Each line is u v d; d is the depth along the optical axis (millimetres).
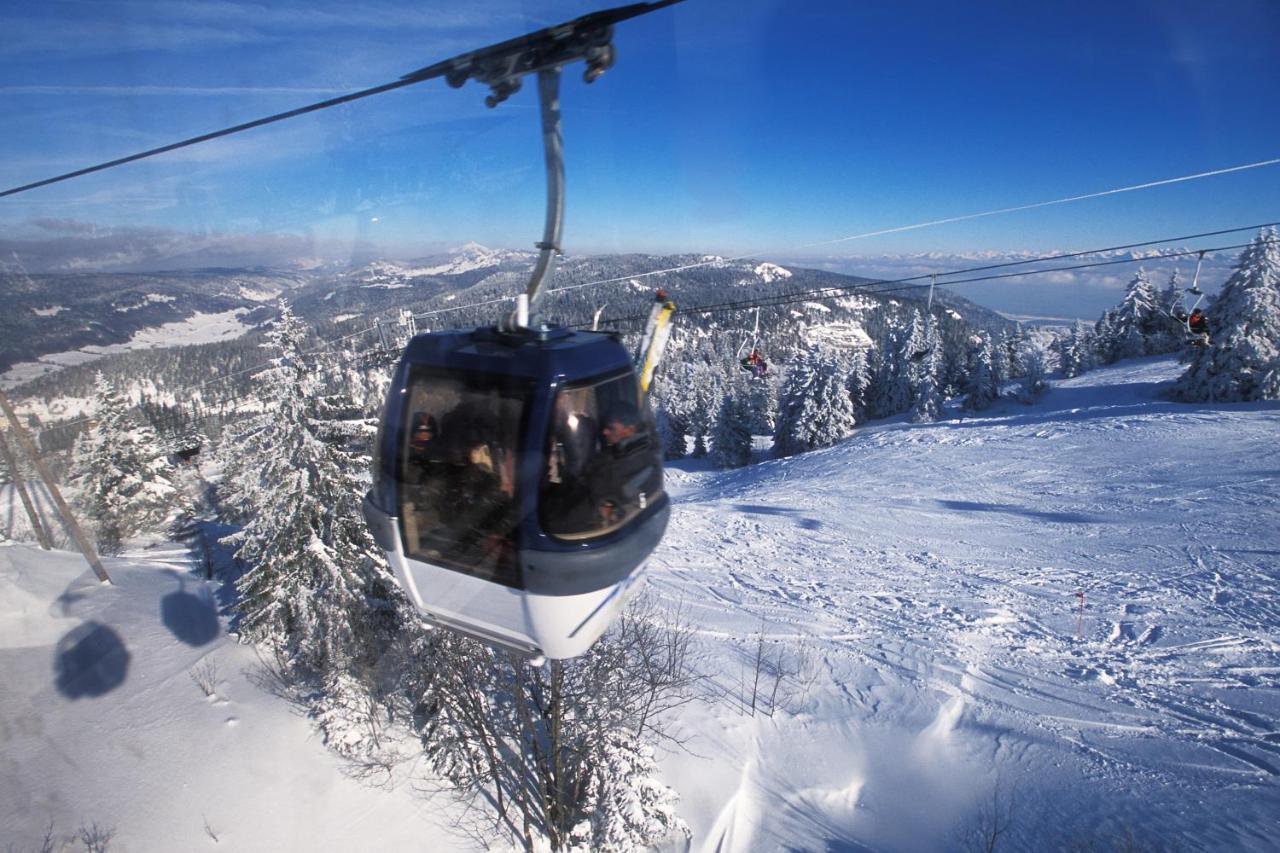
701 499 33969
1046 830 9969
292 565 12781
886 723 12914
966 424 38719
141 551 19594
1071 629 15398
